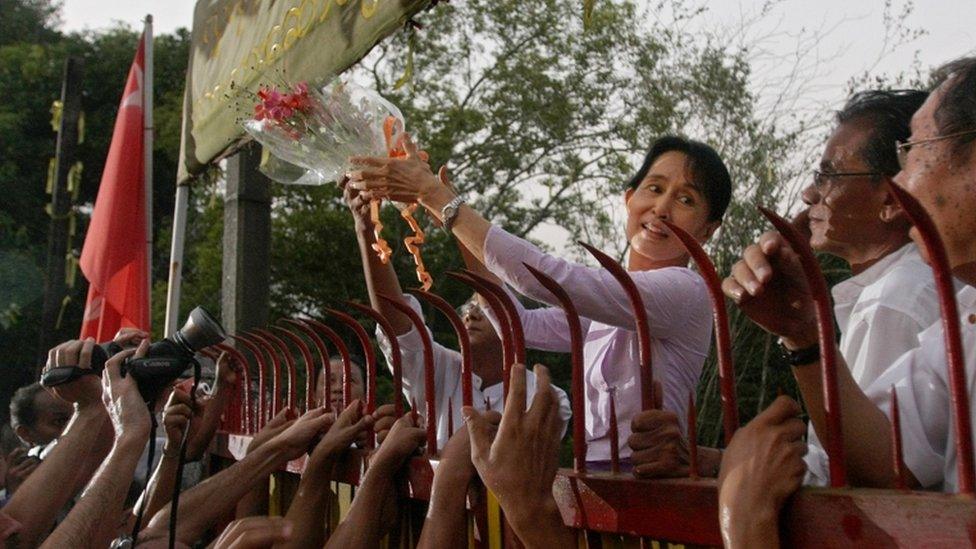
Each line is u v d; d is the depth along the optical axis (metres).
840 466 1.33
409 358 3.10
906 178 1.54
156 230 20.91
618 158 13.23
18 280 17.72
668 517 1.53
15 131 20.03
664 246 2.38
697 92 8.68
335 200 15.06
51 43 24.55
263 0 3.97
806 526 1.28
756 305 1.41
